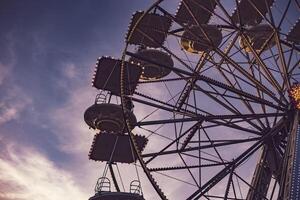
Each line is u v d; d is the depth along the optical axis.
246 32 27.03
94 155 27.41
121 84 23.73
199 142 23.45
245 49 27.50
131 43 27.75
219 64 26.08
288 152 20.11
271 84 23.52
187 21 27.84
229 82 25.23
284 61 23.38
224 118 22.77
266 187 22.45
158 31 25.28
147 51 27.91
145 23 26.41
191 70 23.69
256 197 22.11
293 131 20.31
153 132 23.08
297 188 17.80
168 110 24.06
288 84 22.83
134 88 25.20
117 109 24.92
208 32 27.47
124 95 23.69
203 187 21.92
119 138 26.67
